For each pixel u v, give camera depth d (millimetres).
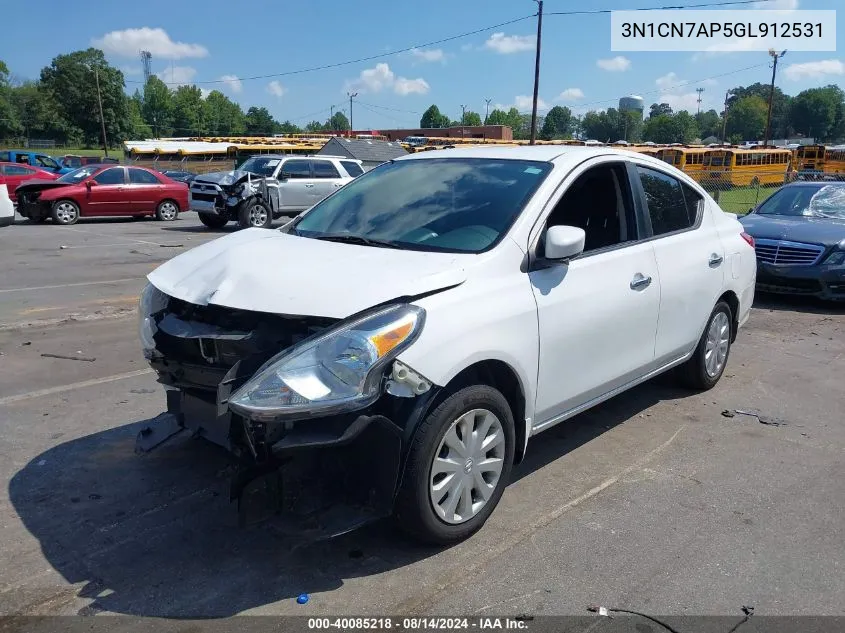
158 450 4254
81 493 3746
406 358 2904
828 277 8586
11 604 2850
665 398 5445
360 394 2801
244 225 18391
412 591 2967
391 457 2949
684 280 4730
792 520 3617
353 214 4137
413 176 4324
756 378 5996
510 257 3473
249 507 2859
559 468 4180
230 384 2932
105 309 8305
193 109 133125
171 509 3596
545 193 3773
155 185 21406
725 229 5496
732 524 3562
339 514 3014
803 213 9977
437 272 3195
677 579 3084
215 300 3146
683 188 5062
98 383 5516
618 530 3482
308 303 2986
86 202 20094
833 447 4570
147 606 2850
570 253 3463
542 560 3209
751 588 3029
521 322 3410
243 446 3008
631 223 4387
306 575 3068
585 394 4004
